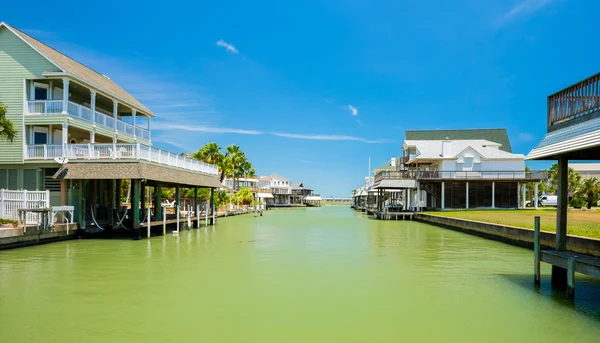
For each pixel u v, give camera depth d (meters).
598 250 12.68
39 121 22.39
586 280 12.09
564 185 10.41
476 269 14.23
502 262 15.75
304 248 20.05
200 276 12.90
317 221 44.53
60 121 22.25
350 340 7.44
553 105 10.61
